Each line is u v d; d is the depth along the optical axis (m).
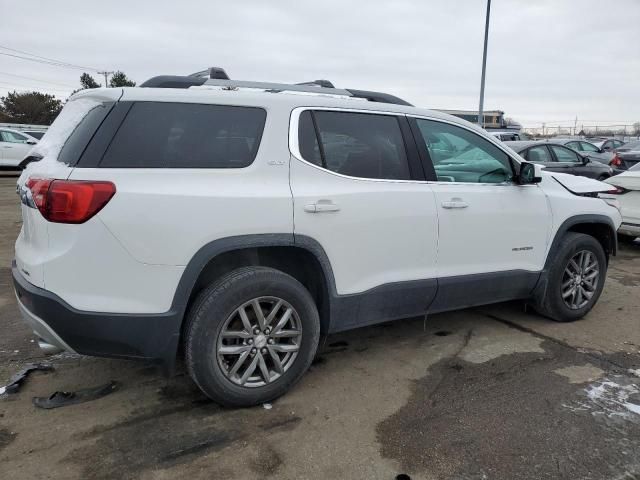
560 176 4.75
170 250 2.74
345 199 3.27
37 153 3.23
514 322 4.68
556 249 4.46
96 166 2.68
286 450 2.73
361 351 4.01
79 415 3.02
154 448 2.72
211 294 2.88
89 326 2.67
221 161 2.96
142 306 2.75
